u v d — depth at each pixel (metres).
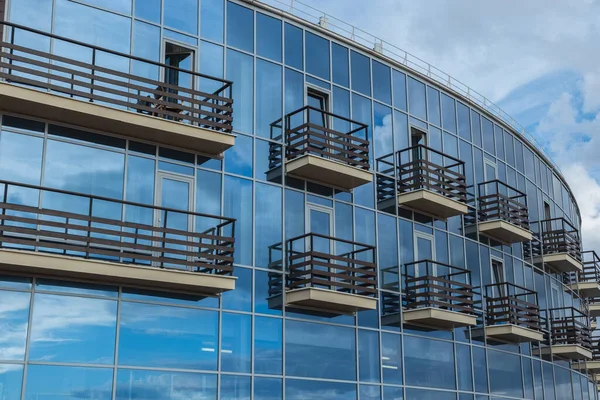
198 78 22.91
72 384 18.52
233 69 23.78
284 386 22.12
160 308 20.28
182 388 20.16
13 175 18.92
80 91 19.66
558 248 35.88
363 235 25.72
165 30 22.55
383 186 26.97
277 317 22.53
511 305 29.42
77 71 19.44
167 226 21.03
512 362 30.83
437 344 27.14
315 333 23.31
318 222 24.50
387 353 25.19
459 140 31.50
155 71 22.11
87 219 18.66
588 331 35.97
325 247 24.45
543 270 35.44
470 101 32.38
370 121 27.45
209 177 22.19
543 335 33.03
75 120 19.75
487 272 30.78
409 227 27.44
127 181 20.58
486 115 33.59
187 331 20.59
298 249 23.67
